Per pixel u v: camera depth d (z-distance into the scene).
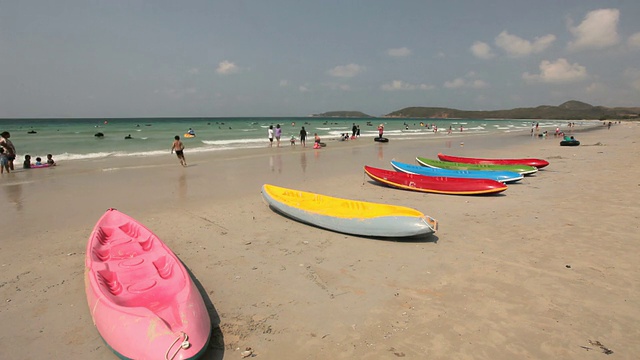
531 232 7.29
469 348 3.82
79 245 6.66
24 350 3.80
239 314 4.46
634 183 11.77
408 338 3.99
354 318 4.38
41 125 71.88
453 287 5.11
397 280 5.33
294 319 4.36
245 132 46.84
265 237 7.11
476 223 7.94
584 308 4.55
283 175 14.14
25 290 4.99
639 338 3.96
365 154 21.75
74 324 4.25
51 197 10.36
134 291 4.29
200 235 7.21
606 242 6.67
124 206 9.39
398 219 6.80
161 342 3.31
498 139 36.47
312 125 76.50
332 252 6.38
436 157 20.47
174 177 13.62
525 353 3.74
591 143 29.34
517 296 4.85
